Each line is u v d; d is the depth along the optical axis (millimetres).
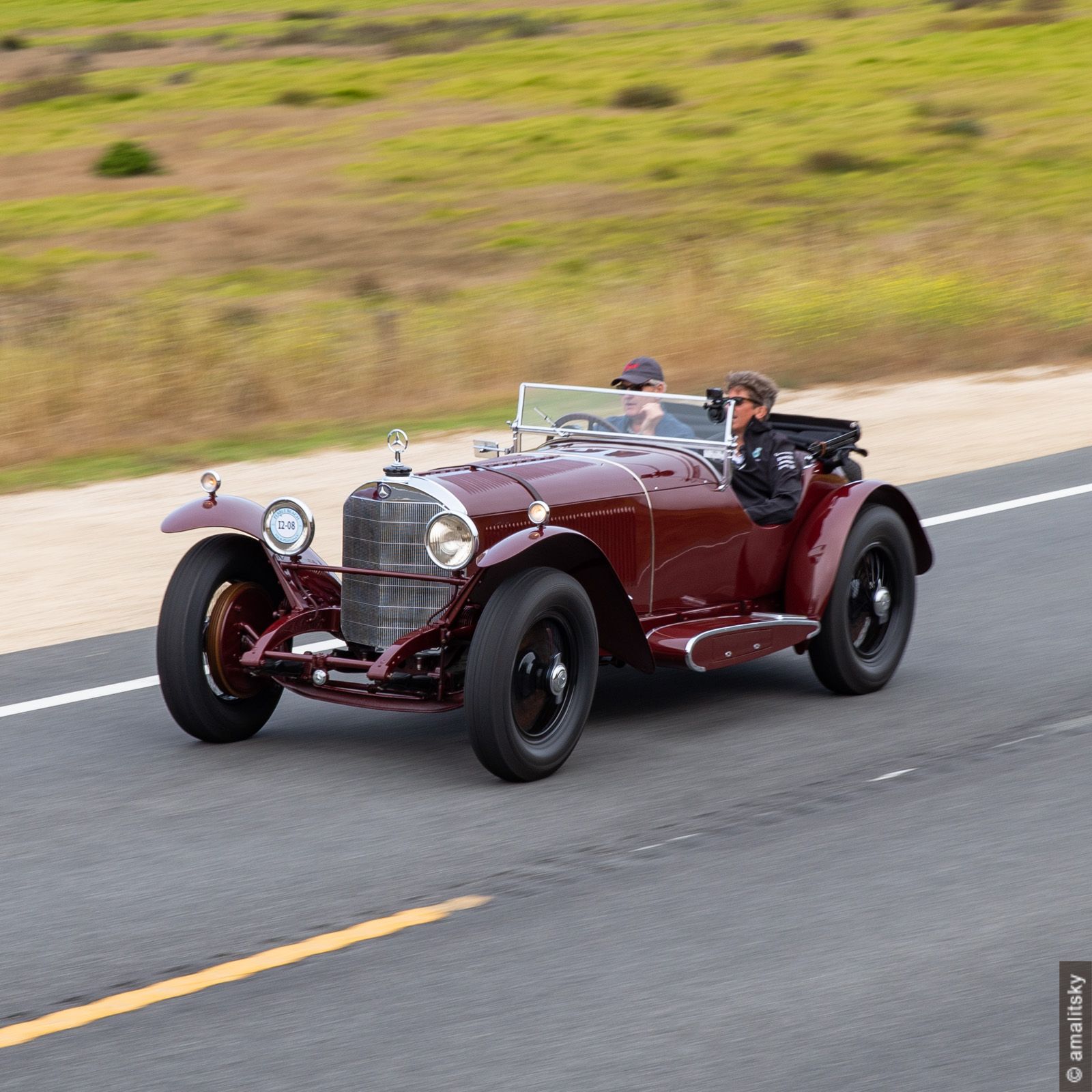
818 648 26625
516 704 22281
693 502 25750
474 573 23094
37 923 18062
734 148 136750
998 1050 14789
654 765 23391
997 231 94312
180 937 17594
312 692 23703
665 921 17750
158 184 130875
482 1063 14688
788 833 20438
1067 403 57656
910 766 23125
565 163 132500
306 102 171375
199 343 63156
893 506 28125
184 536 40500
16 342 64000
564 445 27219
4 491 45844
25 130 161500
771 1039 15047
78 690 27875
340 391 58656
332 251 102500
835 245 89875
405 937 17438
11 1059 14914
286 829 20984
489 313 71750
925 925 17500
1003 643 29953
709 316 68125
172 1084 14430
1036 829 20359
